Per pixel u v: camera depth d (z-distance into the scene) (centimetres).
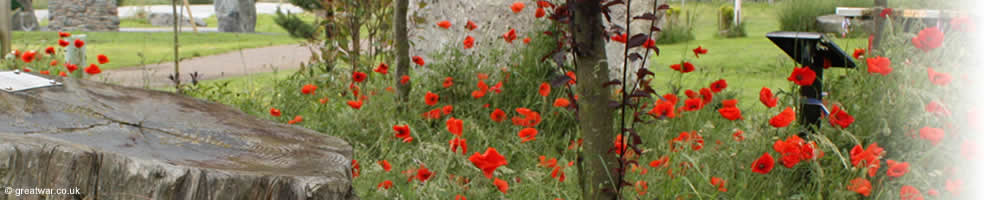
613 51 493
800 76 266
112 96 204
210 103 231
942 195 219
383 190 256
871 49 356
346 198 155
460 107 412
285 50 1248
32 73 221
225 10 2070
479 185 251
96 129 162
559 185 270
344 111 378
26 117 161
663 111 248
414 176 262
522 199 260
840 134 265
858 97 284
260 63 987
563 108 387
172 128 177
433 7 573
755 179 259
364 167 291
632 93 201
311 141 194
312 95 432
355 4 474
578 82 201
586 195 209
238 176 141
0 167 130
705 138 307
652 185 240
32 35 1445
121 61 967
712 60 899
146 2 3416
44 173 134
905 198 213
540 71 440
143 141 160
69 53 590
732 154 260
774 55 915
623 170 206
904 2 420
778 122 238
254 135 187
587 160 205
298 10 3053
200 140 171
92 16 2019
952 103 253
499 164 199
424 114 377
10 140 134
